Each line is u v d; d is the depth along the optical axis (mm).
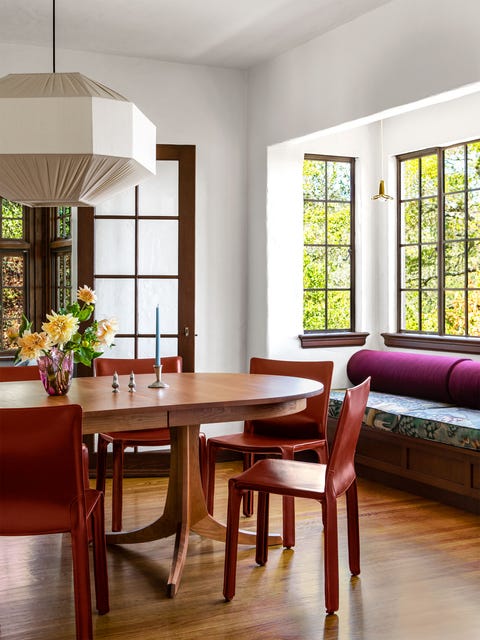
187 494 3514
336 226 6152
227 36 5117
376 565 3514
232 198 5902
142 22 4855
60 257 6379
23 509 2564
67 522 2590
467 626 2850
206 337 5848
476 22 3857
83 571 2592
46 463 2537
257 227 5820
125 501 4656
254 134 5832
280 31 5000
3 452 2498
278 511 4434
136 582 3309
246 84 5914
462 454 4391
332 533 2945
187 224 5441
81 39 5188
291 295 5816
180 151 5410
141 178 3215
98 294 5418
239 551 3701
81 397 3236
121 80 5555
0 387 3635
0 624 2891
